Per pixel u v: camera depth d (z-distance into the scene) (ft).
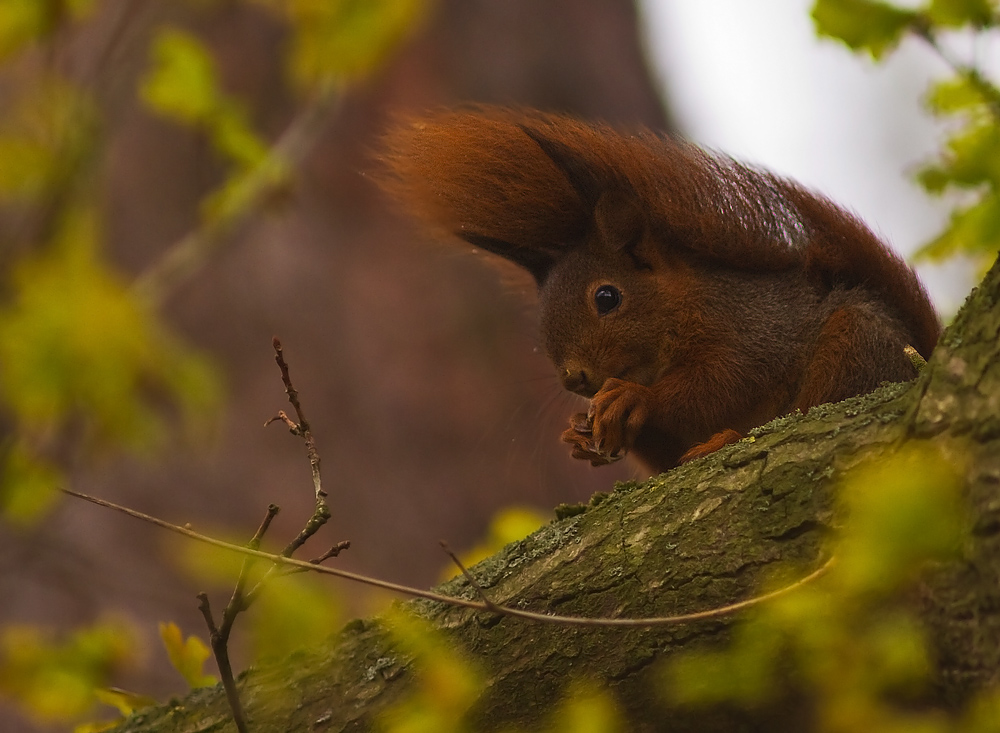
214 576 14.80
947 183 22.91
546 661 19.13
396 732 18.29
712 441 25.12
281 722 20.62
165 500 47.29
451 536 50.47
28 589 42.39
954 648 15.90
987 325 16.76
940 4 21.09
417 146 30.68
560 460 52.75
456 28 55.21
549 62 56.80
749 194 28.55
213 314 50.78
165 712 21.90
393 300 52.90
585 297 29.50
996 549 15.58
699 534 18.62
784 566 17.75
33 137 18.99
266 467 49.42
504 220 30.89
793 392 27.45
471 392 52.39
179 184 50.26
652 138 30.25
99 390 16.84
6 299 17.20
